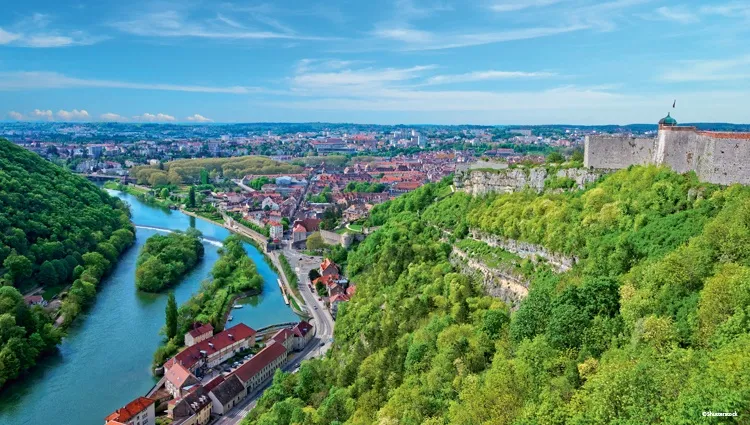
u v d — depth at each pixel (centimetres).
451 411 10700
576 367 9912
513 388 10044
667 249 11888
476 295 17650
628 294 10769
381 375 15512
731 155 13112
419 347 14525
